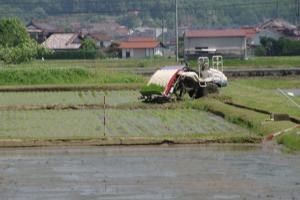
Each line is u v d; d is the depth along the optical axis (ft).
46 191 139.23
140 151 185.47
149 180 147.74
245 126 223.30
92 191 138.72
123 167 162.50
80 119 248.32
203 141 196.24
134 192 137.28
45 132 213.87
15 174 155.43
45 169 161.07
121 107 286.87
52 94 366.02
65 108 286.87
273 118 221.25
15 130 219.41
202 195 134.00
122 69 574.56
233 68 591.37
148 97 299.99
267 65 642.63
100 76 451.53
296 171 154.92
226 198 131.54
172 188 140.26
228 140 196.85
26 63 614.34
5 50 606.14
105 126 225.76
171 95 301.22
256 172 154.40
